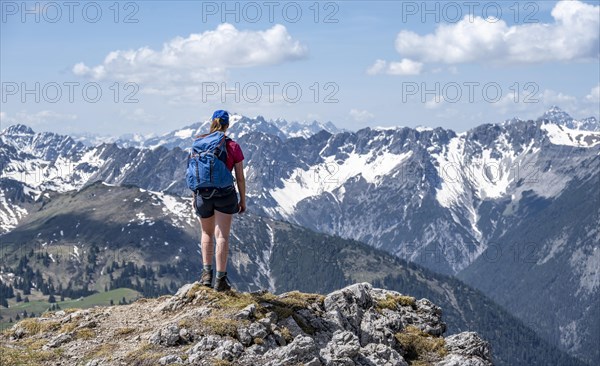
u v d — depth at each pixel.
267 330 18.42
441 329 24.08
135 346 17.86
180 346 17.56
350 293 23.06
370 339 21.17
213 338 17.44
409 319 23.73
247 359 16.91
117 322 19.84
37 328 19.95
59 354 17.77
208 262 20.67
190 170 19.25
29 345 18.78
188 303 20.05
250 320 18.75
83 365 17.14
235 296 20.23
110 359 17.03
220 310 19.23
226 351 16.81
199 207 19.75
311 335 19.92
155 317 20.03
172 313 19.97
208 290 20.17
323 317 21.09
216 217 19.94
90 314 20.61
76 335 18.89
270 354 17.12
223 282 20.38
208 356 16.84
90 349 18.05
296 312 20.52
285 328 19.05
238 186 19.48
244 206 19.77
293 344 17.20
